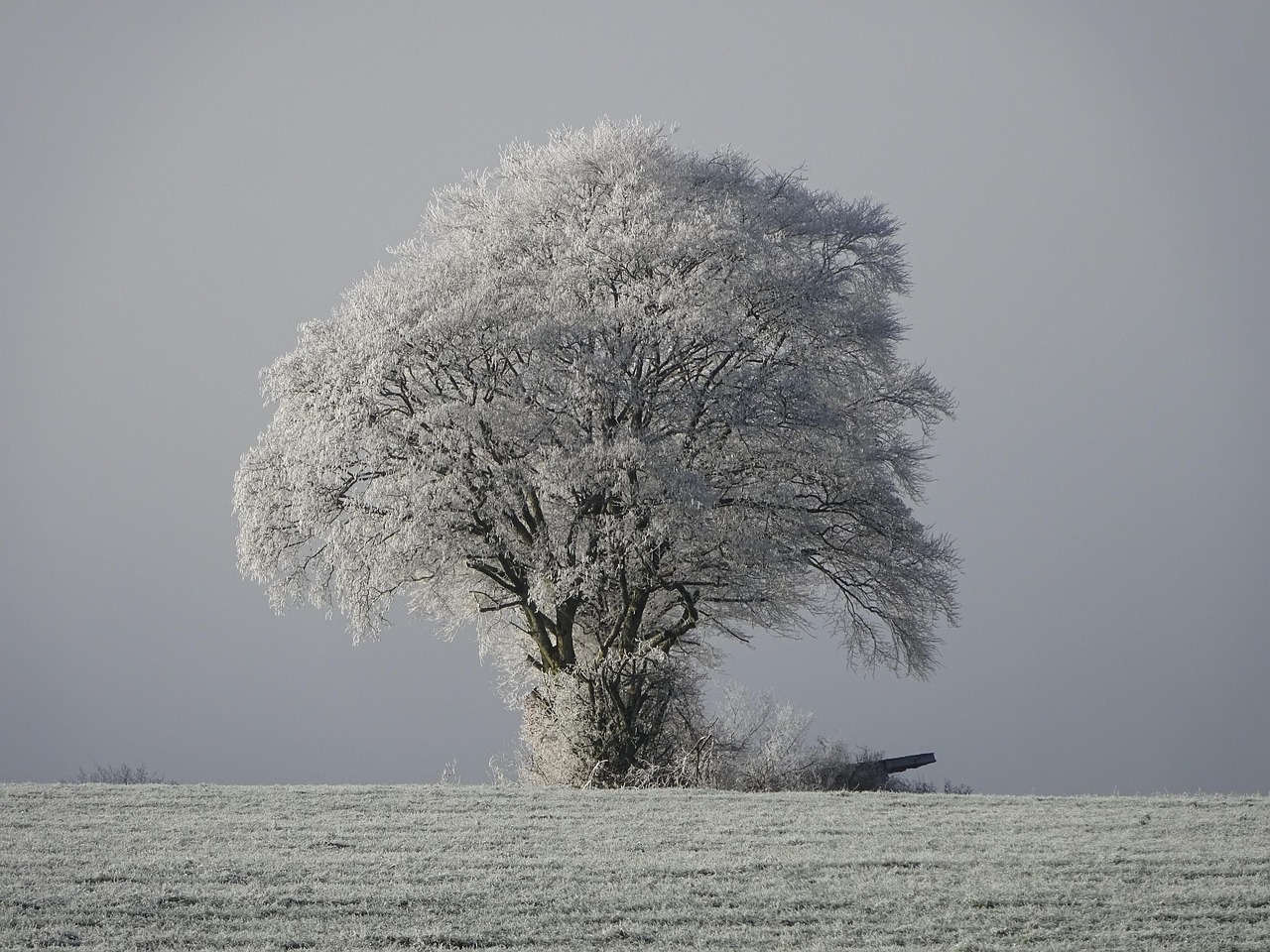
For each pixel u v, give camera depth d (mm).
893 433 154750
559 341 129750
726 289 135625
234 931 53625
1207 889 59469
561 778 124625
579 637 147875
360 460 132000
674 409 133125
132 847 69125
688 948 51906
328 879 61812
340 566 131125
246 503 138625
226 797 88750
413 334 130375
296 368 137000
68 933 53156
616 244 135875
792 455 138000
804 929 54219
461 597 157750
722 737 126938
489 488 130250
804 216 152875
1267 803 86500
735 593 150125
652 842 70938
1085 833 73625
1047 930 53719
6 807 83438
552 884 60969
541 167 151625
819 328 142125
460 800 88125
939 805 86500
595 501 132750
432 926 54406
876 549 149000
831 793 94438
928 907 57000
